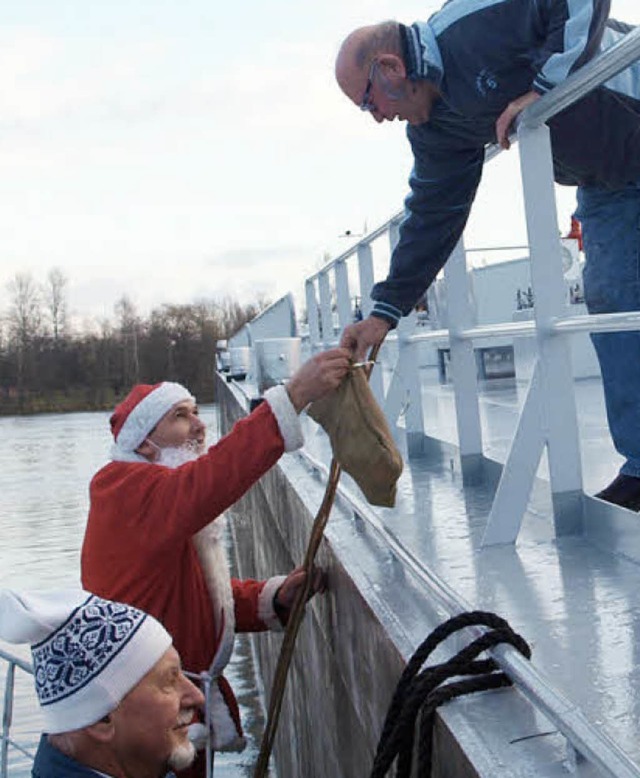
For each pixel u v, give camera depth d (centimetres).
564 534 345
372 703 278
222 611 340
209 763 318
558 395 340
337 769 371
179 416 342
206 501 311
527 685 180
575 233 895
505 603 279
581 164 335
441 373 1088
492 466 452
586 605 271
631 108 331
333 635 356
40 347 10725
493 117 330
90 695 199
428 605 273
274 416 310
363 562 328
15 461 4281
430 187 353
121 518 320
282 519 572
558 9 286
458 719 196
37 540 2059
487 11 308
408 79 323
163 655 208
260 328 1614
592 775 168
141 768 206
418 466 552
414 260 355
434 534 372
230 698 354
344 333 356
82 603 207
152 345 10725
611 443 547
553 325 333
